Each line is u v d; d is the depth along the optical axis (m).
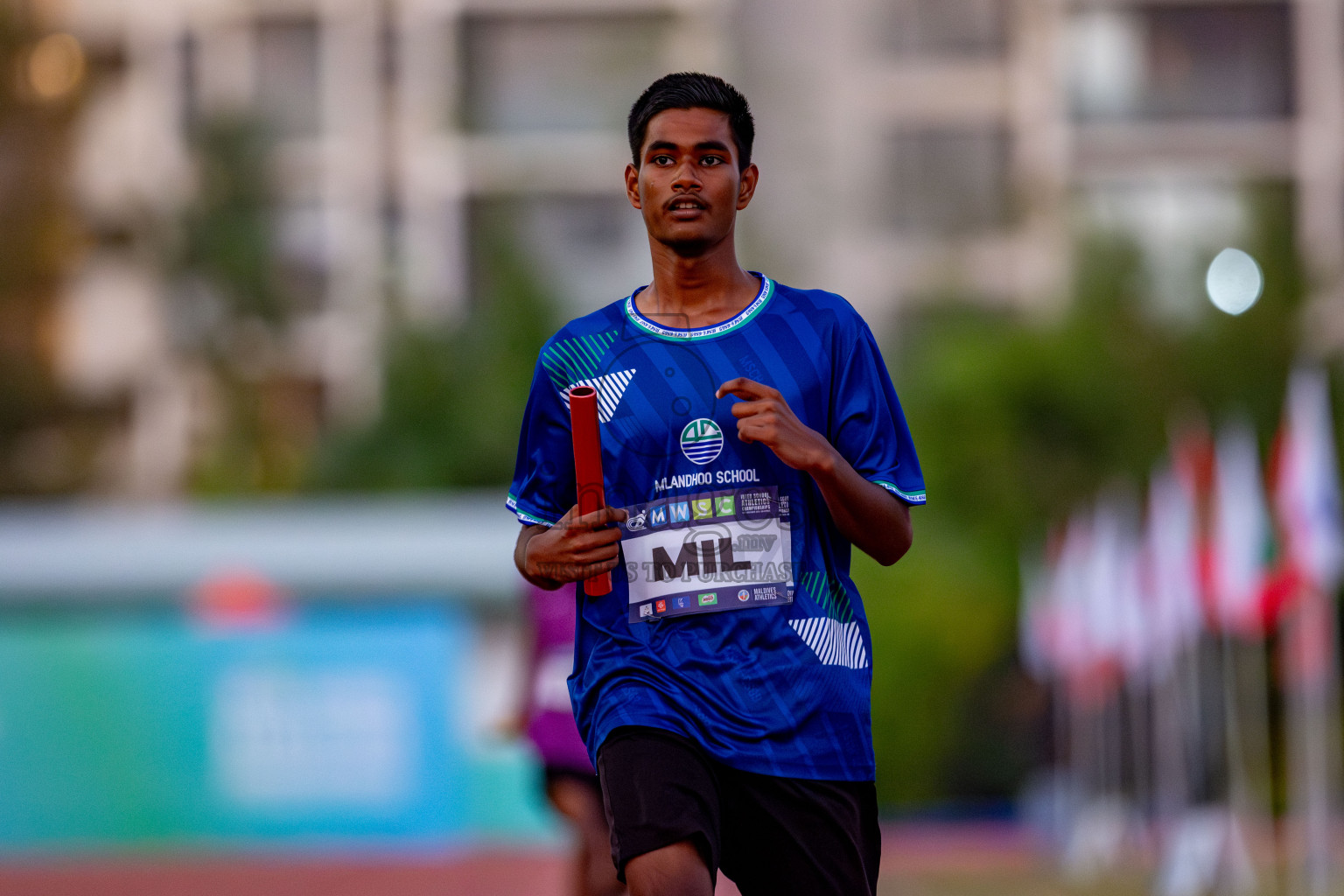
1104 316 76.75
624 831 10.39
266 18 118.19
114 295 110.88
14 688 47.50
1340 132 113.31
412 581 53.12
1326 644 32.31
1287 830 39.97
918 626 70.19
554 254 117.69
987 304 91.81
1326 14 113.56
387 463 86.31
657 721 10.66
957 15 116.25
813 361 11.20
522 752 50.41
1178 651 38.41
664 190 11.12
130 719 47.62
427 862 44.03
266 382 105.06
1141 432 74.38
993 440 75.00
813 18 115.50
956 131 115.31
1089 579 43.44
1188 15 115.19
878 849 11.25
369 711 47.88
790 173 112.00
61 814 47.19
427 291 102.81
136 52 116.50
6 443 106.56
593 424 10.65
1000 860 44.44
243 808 47.41
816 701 10.83
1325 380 73.06
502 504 60.81
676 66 117.06
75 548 52.66
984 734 72.25
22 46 106.81
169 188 104.94
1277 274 76.88
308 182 116.88
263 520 54.81
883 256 111.19
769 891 10.95
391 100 118.81
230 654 47.94
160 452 108.00
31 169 107.06
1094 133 114.50
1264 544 32.16
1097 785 47.62
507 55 118.31
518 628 53.44
